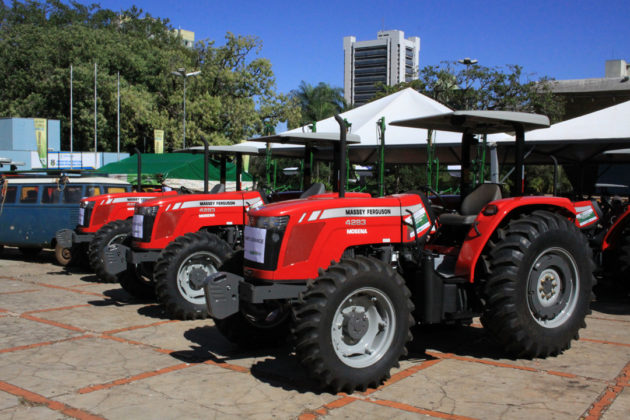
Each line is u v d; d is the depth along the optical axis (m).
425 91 27.50
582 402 3.71
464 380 4.16
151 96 33.84
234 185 10.13
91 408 3.67
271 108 33.88
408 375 4.27
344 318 3.93
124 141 33.59
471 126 5.01
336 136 5.24
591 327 5.79
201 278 6.18
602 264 6.80
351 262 3.94
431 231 5.05
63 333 5.61
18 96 36.62
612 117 9.04
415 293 4.53
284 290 4.12
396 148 9.78
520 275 4.43
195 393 3.94
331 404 3.71
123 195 9.10
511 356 4.76
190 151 7.63
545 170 25.02
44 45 36.19
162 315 6.42
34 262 11.02
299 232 4.18
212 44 36.38
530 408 3.62
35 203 10.39
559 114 28.88
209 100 31.80
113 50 35.41
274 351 5.02
